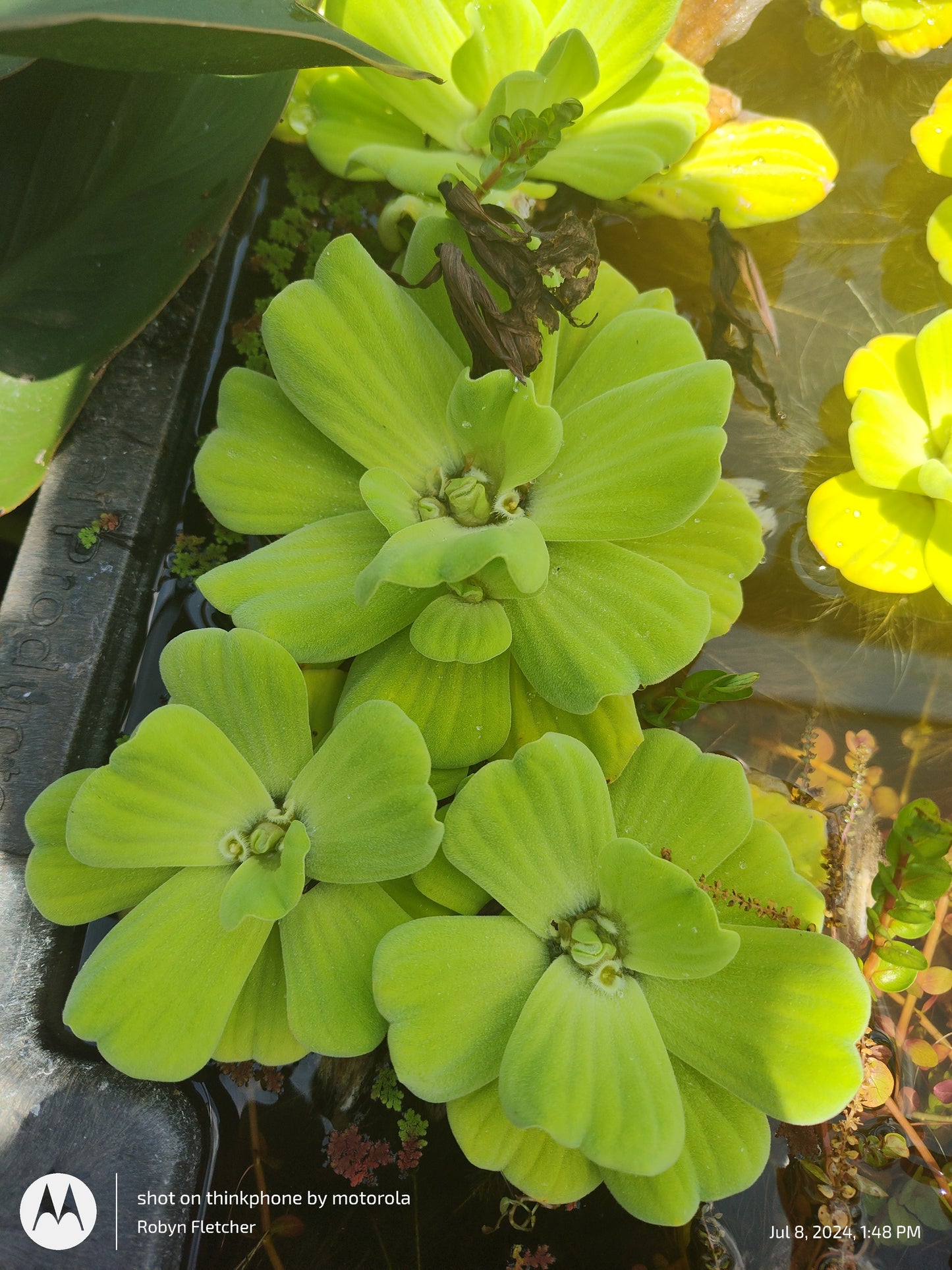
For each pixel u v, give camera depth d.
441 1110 0.29
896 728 0.33
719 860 0.26
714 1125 0.25
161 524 0.33
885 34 0.39
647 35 0.32
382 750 0.25
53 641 0.31
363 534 0.28
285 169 0.37
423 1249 0.28
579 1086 0.24
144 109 0.32
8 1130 0.28
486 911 0.29
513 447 0.27
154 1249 0.27
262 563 0.27
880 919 0.29
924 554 0.32
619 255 0.38
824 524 0.33
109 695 0.32
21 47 0.23
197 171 0.33
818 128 0.39
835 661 0.33
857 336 0.37
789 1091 0.24
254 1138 0.29
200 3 0.24
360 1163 0.28
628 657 0.26
